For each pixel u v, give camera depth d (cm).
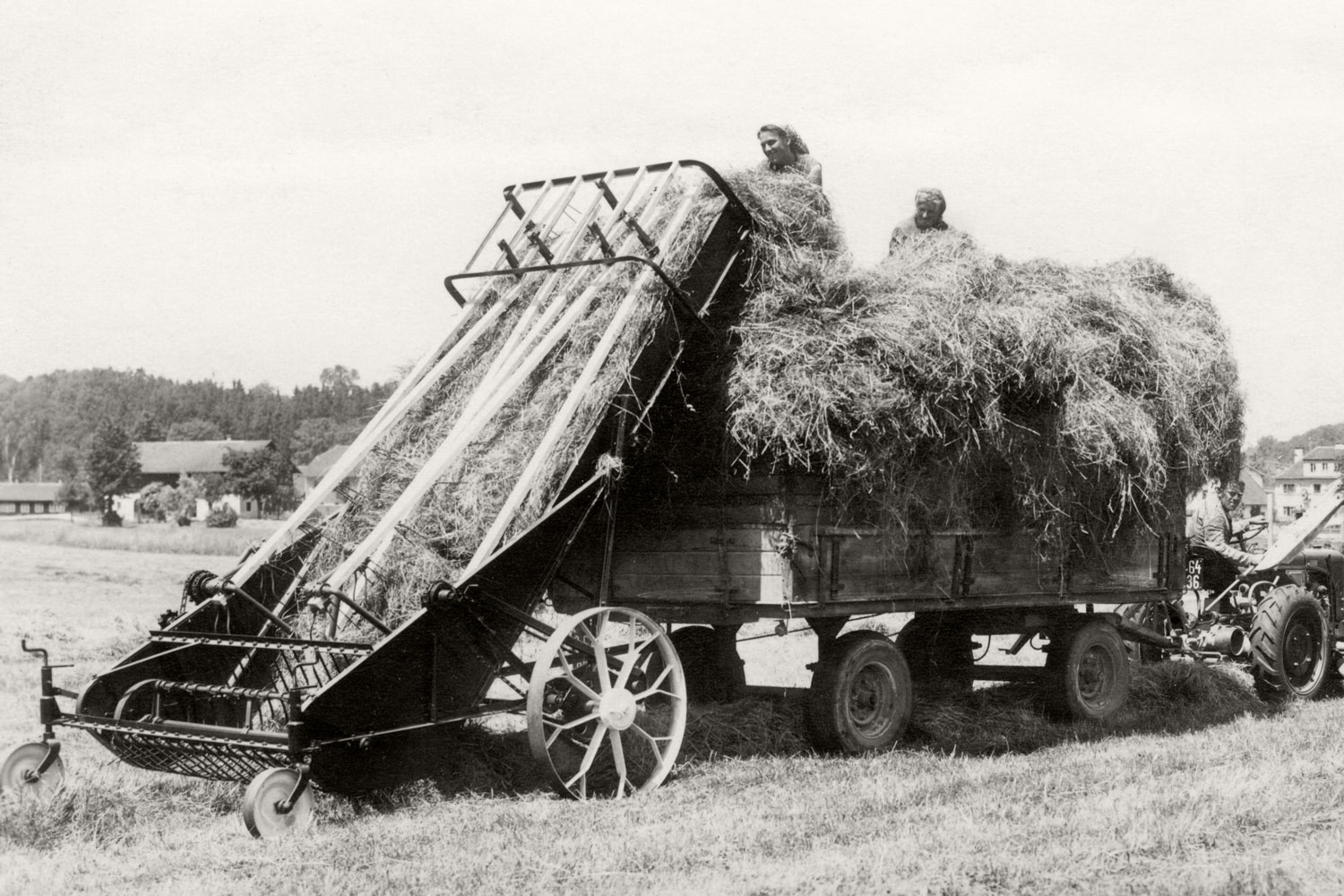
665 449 800
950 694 989
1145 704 1045
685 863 543
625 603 830
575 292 812
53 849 581
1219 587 1167
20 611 1712
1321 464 6247
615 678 792
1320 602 1164
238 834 603
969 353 786
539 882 516
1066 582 929
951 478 838
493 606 683
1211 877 502
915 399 778
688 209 798
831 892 491
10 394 14775
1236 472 1052
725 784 726
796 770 764
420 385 807
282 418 15950
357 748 665
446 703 675
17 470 14300
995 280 848
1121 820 602
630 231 836
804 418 739
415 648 659
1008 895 489
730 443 776
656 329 766
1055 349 838
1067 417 855
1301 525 1133
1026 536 904
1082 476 891
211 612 723
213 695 655
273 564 768
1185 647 1103
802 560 768
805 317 788
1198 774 723
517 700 718
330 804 660
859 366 757
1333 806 636
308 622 752
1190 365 935
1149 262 988
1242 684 1127
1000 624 951
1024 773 736
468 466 782
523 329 810
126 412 14562
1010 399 849
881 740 828
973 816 620
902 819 619
